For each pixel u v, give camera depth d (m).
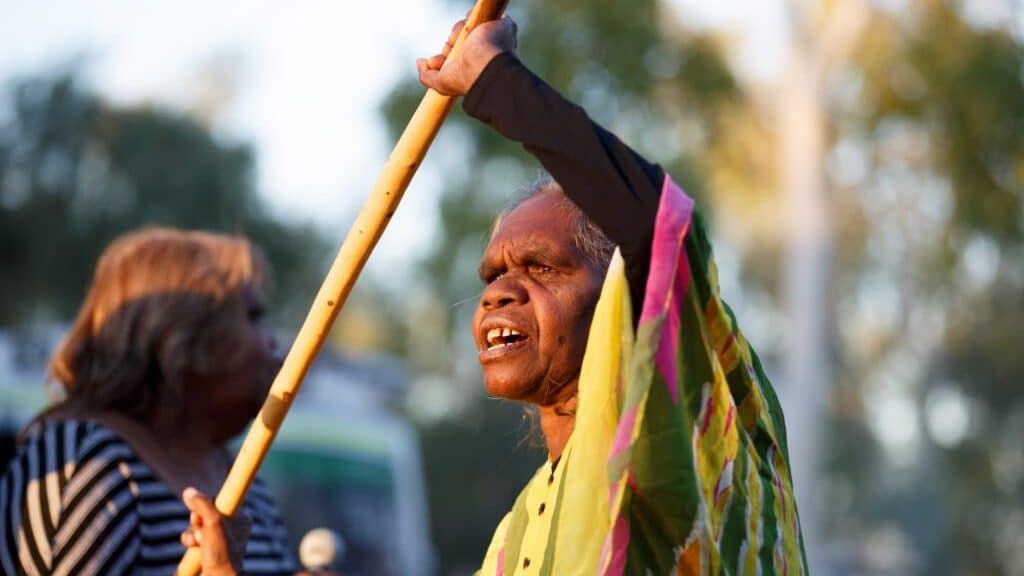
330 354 15.45
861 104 26.08
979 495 50.28
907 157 27.11
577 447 3.08
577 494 3.06
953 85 25.06
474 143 23.89
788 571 3.17
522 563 3.35
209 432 4.76
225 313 4.70
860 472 54.53
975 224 26.61
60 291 30.27
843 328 44.16
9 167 29.66
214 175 31.61
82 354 4.65
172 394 4.61
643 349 2.84
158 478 4.45
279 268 32.72
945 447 50.88
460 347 48.78
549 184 3.56
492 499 46.00
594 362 3.04
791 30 25.38
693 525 2.85
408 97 23.31
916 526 54.72
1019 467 49.31
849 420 50.75
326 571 4.35
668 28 24.11
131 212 30.62
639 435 2.84
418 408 48.19
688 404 2.94
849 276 36.72
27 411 11.48
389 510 15.26
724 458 3.01
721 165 26.48
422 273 28.86
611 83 23.84
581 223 3.36
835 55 25.44
